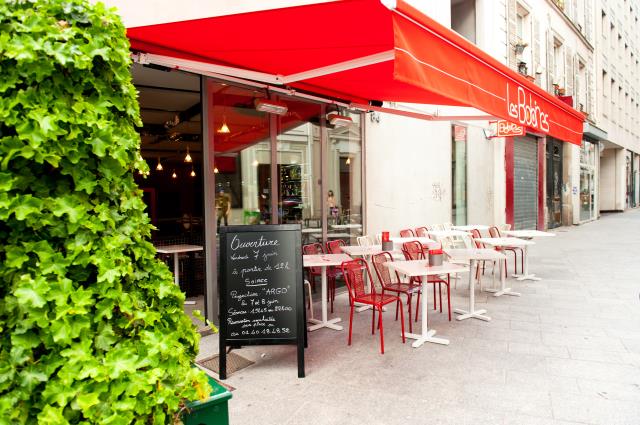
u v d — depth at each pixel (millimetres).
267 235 3938
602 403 3258
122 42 1532
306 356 4324
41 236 1320
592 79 20891
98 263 1370
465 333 4949
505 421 3039
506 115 4023
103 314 1373
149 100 7734
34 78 1290
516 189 13859
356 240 7363
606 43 23422
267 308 3885
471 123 10773
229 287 3895
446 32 3027
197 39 3523
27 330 1253
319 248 6375
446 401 3338
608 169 28547
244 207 5496
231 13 2879
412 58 2674
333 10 2816
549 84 15414
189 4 3006
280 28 3225
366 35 3418
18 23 1282
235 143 5344
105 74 1471
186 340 1726
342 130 7039
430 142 9016
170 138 10484
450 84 3102
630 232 15969
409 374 3842
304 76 4004
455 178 10195
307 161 6441
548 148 17016
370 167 7477
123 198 1514
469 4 11086
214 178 5074
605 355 4199
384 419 3094
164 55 3730
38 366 1261
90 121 1363
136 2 3121
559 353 4273
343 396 3451
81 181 1367
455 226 9266
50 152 1286
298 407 3287
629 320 5340
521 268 9000
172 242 6824
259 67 4414
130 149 1555
